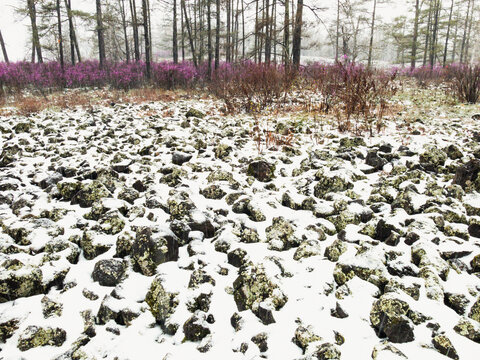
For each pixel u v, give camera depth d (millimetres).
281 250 2932
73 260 2986
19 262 2699
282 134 6598
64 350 2141
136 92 13336
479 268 2514
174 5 19391
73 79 16000
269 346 1995
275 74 8867
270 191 4180
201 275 2596
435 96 10938
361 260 2555
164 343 2174
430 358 1833
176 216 3504
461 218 3125
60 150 6004
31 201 4035
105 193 4023
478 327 1980
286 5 11773
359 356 1898
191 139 6449
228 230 3174
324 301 2324
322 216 3434
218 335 2176
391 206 3504
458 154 4812
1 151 6176
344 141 5617
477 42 25938
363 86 6668
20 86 14320
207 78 14891
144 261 2736
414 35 27453
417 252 2621
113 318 2359
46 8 17219
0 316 2283
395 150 5379
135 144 6449
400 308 2020
